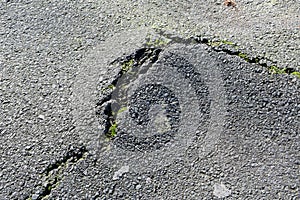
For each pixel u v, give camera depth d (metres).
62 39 1.69
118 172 1.46
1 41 1.70
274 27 1.67
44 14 1.75
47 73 1.63
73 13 1.74
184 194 1.43
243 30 1.67
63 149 1.50
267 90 1.57
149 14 1.72
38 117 1.55
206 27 1.68
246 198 1.42
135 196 1.43
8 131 1.53
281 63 1.60
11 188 1.45
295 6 1.72
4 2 1.78
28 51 1.67
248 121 1.52
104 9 1.74
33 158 1.49
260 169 1.46
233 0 1.74
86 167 1.47
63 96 1.58
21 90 1.60
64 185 1.45
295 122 1.52
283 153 1.48
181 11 1.72
